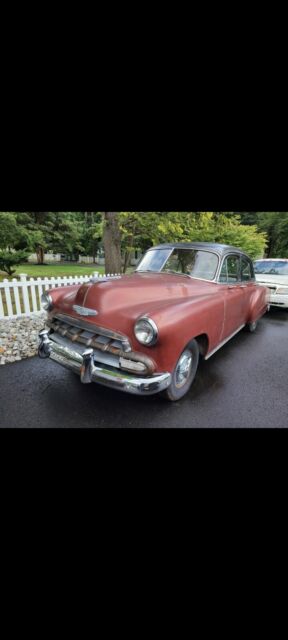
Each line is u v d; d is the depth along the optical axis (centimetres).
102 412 263
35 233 1017
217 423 254
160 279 320
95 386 308
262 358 414
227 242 1200
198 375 351
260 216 2339
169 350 225
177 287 295
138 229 935
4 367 347
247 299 438
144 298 261
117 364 232
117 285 263
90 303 247
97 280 269
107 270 837
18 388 300
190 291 303
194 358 287
